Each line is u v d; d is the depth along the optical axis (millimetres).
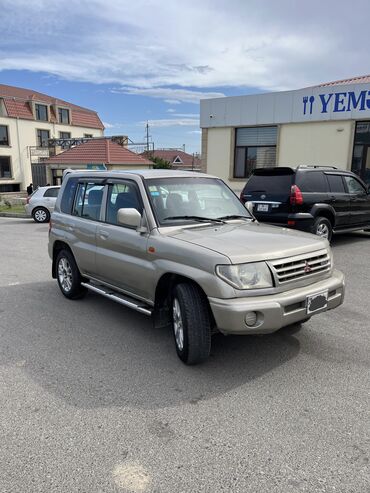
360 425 2943
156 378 3645
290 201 8109
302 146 15766
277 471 2500
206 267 3512
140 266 4273
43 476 2477
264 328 3424
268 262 3541
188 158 78125
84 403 3258
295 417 3047
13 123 44625
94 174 5422
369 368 3789
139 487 2383
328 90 14789
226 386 3494
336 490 2348
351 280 6711
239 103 16828
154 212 4312
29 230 14125
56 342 4461
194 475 2475
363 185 9875
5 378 3680
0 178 43875
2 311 5500
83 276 5582
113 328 4852
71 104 55188
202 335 3662
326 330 4668
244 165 17453
